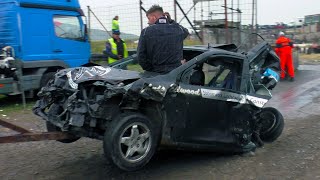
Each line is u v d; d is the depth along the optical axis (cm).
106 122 491
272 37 1853
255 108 613
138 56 559
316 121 827
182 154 619
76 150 646
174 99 522
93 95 505
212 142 560
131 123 480
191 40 1611
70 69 562
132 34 1719
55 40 1161
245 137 600
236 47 682
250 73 635
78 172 544
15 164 579
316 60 2469
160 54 544
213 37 1587
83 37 1248
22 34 1079
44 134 479
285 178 514
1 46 1103
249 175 526
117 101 492
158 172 540
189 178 516
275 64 705
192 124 542
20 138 458
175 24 560
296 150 633
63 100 529
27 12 1091
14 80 1034
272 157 600
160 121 516
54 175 534
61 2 1184
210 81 596
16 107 1035
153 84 502
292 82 1440
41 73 1116
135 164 487
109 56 1204
